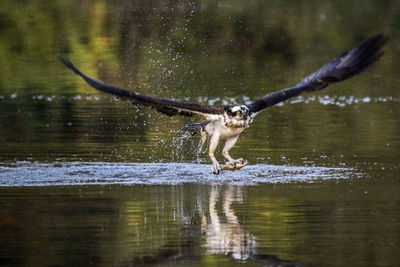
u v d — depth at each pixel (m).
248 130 18.38
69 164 14.62
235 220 10.62
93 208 11.27
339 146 16.28
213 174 13.80
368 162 14.62
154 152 15.96
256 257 9.06
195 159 15.36
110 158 15.26
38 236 9.91
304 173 13.71
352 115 20.41
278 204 11.42
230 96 23.39
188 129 13.12
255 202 11.58
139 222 10.54
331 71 12.33
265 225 10.34
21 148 16.20
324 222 10.46
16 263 8.90
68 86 25.08
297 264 8.85
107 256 9.11
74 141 17.06
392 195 11.90
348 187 12.53
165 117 20.20
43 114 20.70
